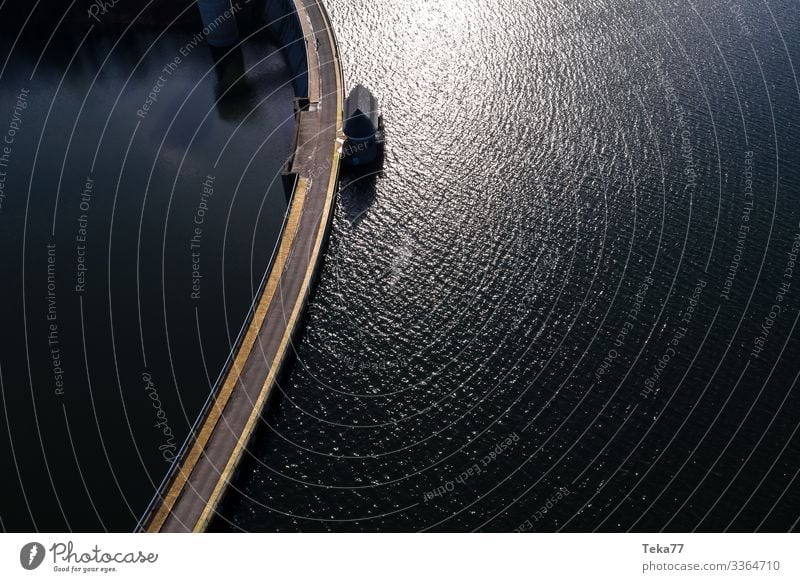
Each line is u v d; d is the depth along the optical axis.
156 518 42.25
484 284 61.88
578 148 77.50
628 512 45.47
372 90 87.44
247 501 46.00
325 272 62.66
